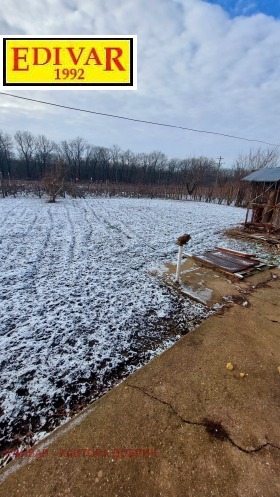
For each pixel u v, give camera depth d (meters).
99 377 2.44
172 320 3.46
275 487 1.54
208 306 3.82
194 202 21.75
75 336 3.02
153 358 2.69
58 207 14.12
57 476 1.58
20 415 2.02
